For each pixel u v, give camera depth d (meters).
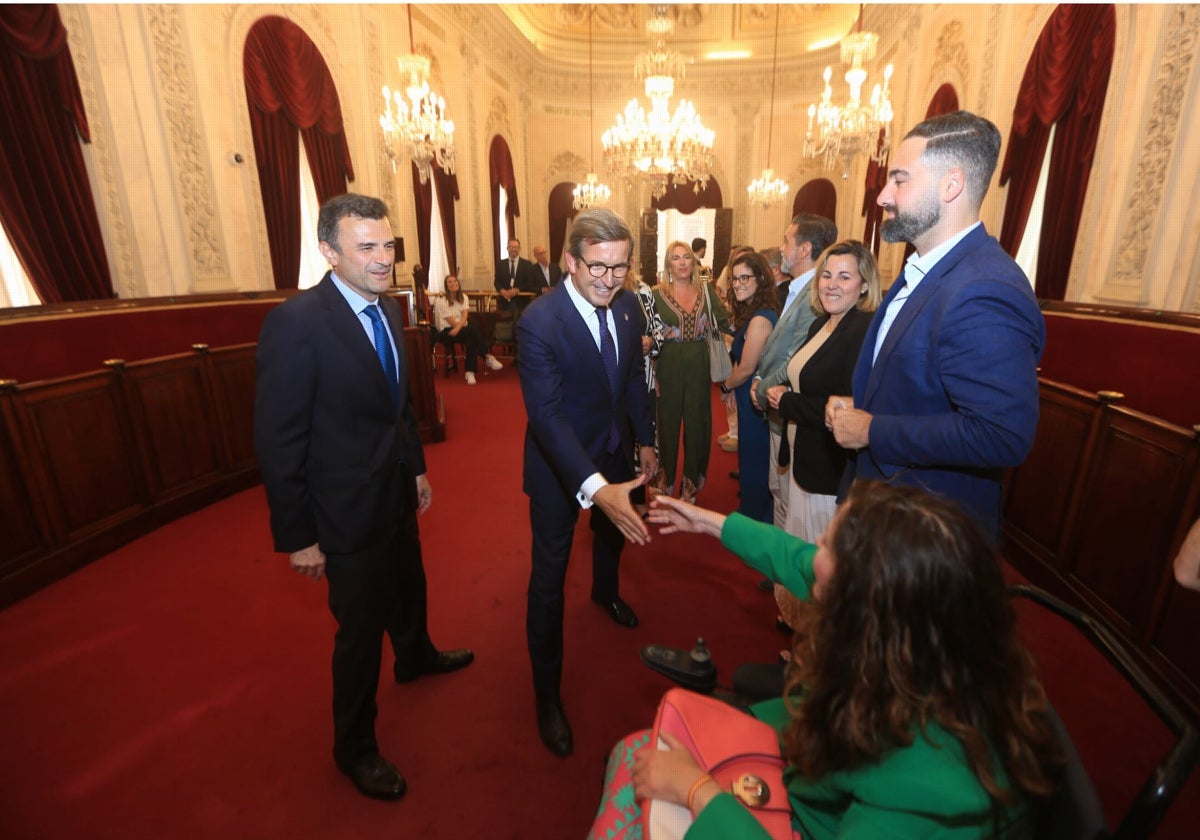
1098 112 3.95
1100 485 2.43
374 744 1.76
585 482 1.55
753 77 11.65
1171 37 3.40
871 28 9.02
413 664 2.15
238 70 5.38
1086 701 2.06
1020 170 4.79
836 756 0.75
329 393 1.51
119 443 3.29
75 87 4.09
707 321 3.36
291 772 1.80
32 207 3.91
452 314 7.91
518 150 11.42
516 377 8.26
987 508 1.28
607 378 1.82
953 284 1.17
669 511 1.35
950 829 0.69
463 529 3.48
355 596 1.59
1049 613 2.57
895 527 0.72
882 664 0.71
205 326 4.78
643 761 0.93
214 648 2.40
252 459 4.27
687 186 12.35
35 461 2.83
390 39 7.39
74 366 3.91
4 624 2.55
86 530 3.08
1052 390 2.80
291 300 1.50
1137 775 1.76
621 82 12.02
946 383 1.15
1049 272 4.36
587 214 1.57
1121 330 3.09
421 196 8.30
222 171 5.30
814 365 1.92
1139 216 3.62
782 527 2.45
